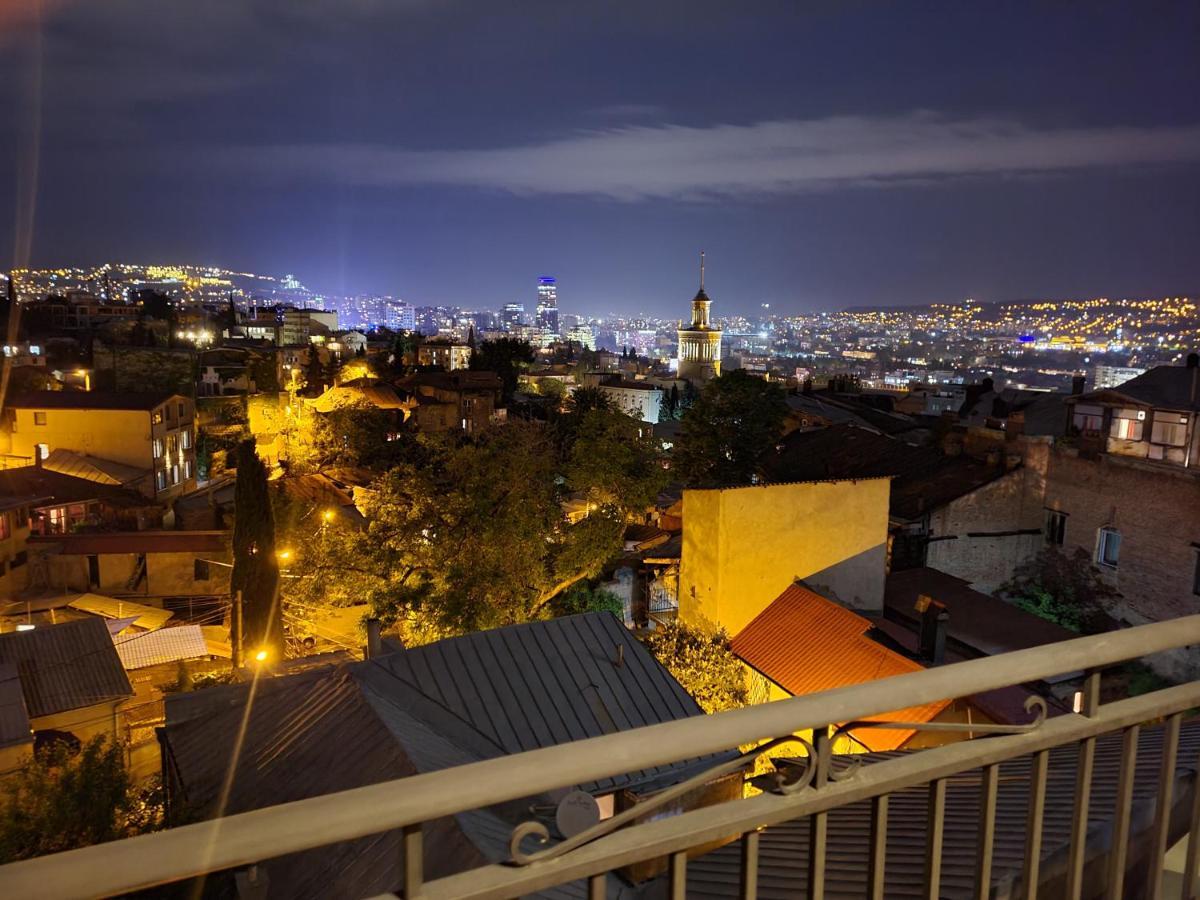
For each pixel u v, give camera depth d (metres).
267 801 10.95
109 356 58.34
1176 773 3.61
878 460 30.86
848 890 4.82
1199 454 22.02
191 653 26.78
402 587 23.41
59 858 1.28
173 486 47.56
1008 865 4.20
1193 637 2.55
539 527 23.77
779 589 21.22
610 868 1.75
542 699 13.29
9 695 19.00
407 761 10.45
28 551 33.47
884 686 2.03
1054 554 25.47
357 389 65.06
